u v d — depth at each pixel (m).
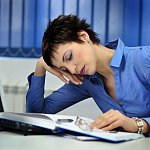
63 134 0.98
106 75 1.30
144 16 2.13
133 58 1.26
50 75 2.18
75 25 1.18
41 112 1.51
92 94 1.40
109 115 1.02
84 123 1.02
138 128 1.06
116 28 2.19
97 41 1.28
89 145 0.84
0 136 0.96
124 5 2.17
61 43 1.13
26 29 2.37
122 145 0.85
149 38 2.12
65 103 1.53
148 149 0.80
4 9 2.41
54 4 2.30
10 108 2.26
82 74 1.22
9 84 2.28
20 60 2.32
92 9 2.23
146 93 1.25
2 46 2.42
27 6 2.36
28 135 0.98
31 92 1.46
